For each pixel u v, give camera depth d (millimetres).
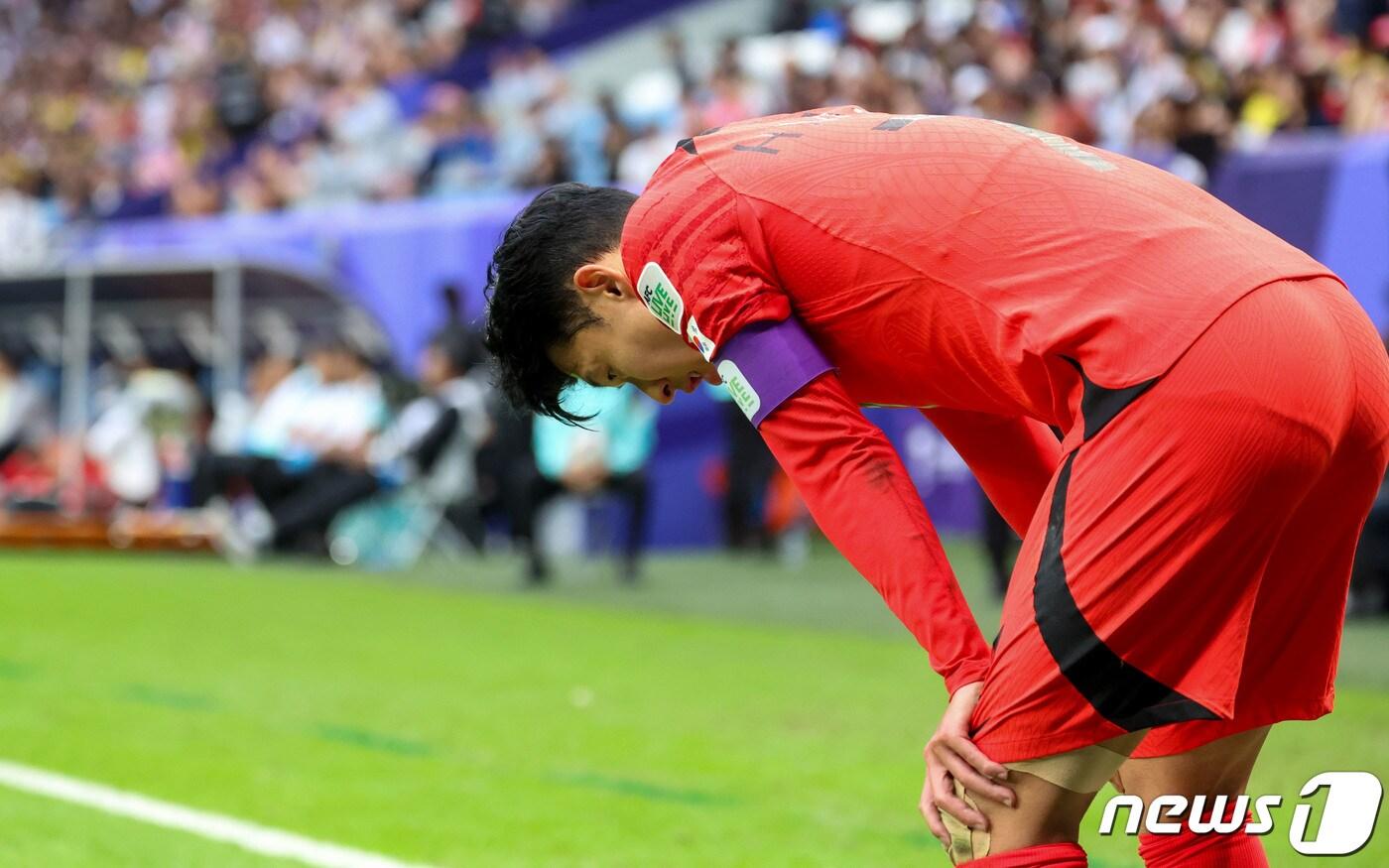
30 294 41156
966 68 44875
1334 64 37812
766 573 34875
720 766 15570
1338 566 7488
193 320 39812
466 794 14453
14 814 13617
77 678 20547
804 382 7383
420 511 37562
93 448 40781
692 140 7957
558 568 36156
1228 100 37875
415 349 38406
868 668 21672
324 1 66250
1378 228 30078
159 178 63875
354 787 14719
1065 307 6992
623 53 58281
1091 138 36312
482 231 37531
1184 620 6875
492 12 60375
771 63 51094
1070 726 6922
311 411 37656
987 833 7160
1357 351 7113
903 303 7379
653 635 25016
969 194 7277
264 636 24594
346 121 56469
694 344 7734
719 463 39844
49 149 70688
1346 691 19688
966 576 32719
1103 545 6797
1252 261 7004
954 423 8773
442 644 23922
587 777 15125
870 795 14398
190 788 14664
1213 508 6703
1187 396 6715
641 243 7656
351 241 39031
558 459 32344
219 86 63781
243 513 39875
